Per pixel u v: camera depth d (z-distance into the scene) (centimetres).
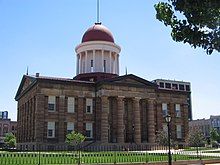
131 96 6831
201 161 3766
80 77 7756
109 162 3331
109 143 6400
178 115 7931
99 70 7869
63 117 6462
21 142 7862
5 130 15800
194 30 1259
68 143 5991
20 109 8369
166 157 3947
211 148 6712
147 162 3381
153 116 7012
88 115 6731
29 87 7019
